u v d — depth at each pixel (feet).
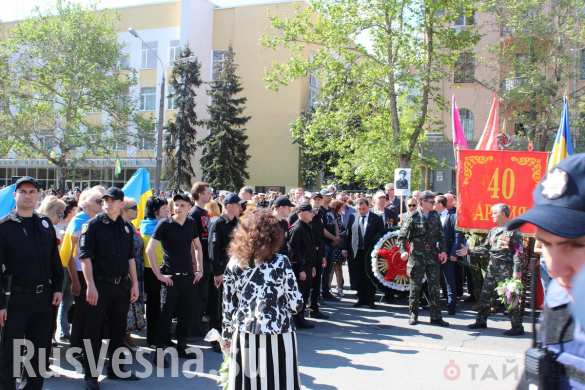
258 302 13.10
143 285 24.77
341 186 136.87
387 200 45.55
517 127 89.92
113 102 113.60
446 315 32.83
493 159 33.58
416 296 30.01
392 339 26.68
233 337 13.29
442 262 30.50
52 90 112.68
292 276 13.55
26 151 116.78
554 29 80.02
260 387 12.73
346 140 73.61
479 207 33.32
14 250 16.61
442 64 69.05
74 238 20.90
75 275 19.92
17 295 16.63
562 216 4.99
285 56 156.46
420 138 76.59
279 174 158.20
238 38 161.27
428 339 26.78
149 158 140.97
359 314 32.81
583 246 5.07
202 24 159.63
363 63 68.69
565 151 32.14
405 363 22.62
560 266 5.23
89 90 112.57
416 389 19.36
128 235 20.01
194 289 22.82
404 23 66.28
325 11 67.77
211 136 132.05
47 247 17.37
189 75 131.64
